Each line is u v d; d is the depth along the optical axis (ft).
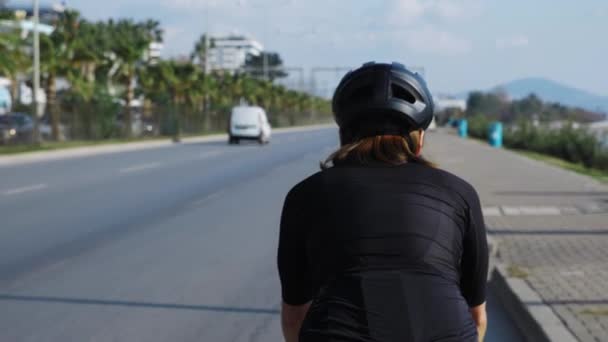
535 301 23.35
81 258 33.37
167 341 21.56
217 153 119.03
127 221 44.57
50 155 109.40
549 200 52.70
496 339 21.95
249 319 23.85
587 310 22.27
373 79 8.82
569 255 31.68
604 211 46.62
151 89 223.92
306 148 138.51
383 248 8.04
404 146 8.86
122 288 27.84
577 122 137.39
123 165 89.66
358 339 7.47
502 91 587.68
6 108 173.37
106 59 182.39
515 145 168.76
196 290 27.58
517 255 31.73
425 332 7.48
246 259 33.42
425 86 8.95
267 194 59.93
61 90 183.11
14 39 118.11
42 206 51.01
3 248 35.58
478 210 8.57
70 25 177.47
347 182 8.54
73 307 25.21
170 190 62.18
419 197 8.35
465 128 233.55
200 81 242.58
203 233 40.50
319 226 8.36
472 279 8.66
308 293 8.98
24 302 25.86
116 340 21.62
